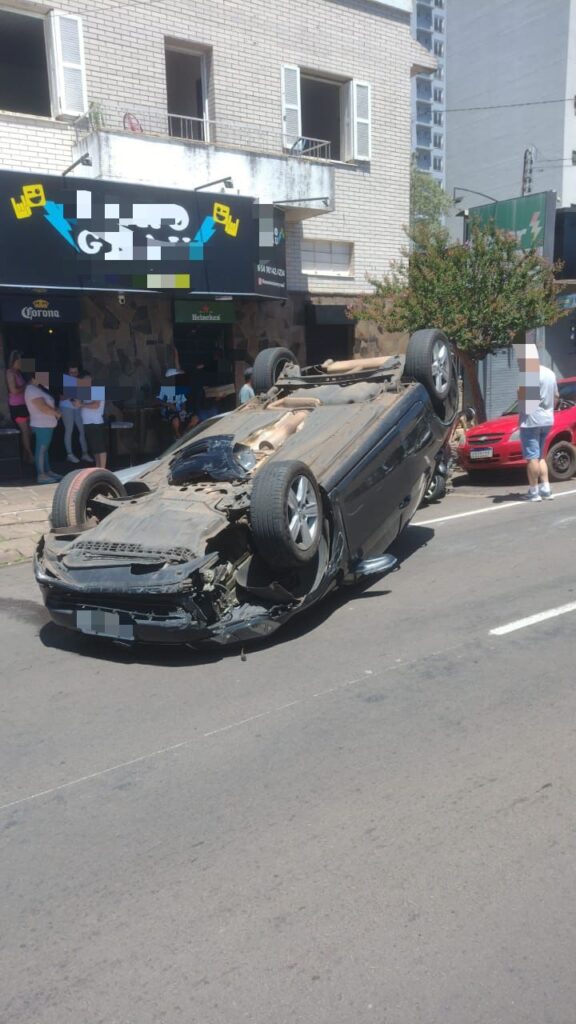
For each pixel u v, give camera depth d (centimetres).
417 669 530
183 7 1414
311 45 1585
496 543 846
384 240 1734
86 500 651
